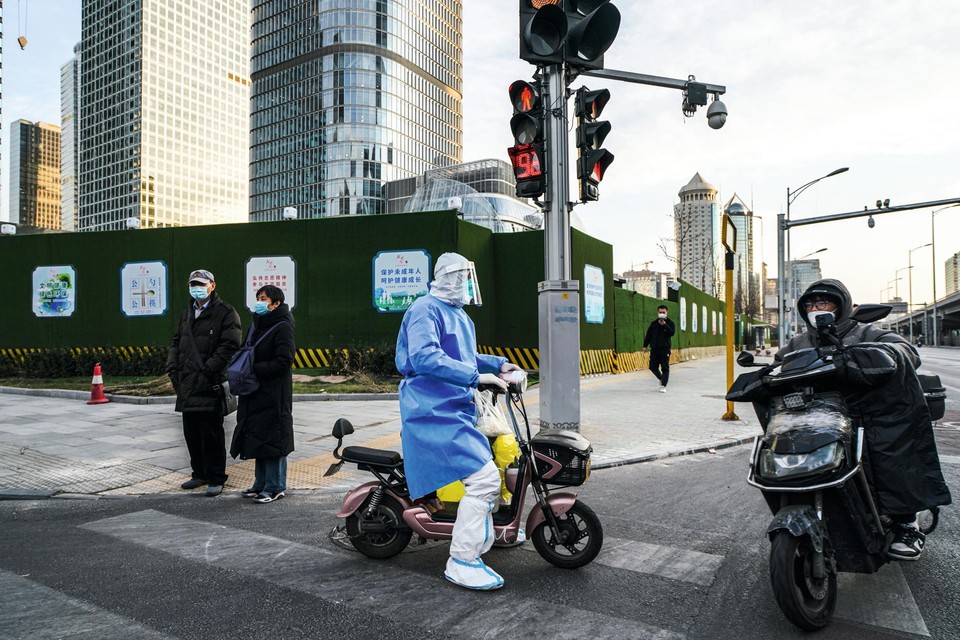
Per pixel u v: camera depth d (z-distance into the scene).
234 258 16.28
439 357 3.32
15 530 4.50
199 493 5.49
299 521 4.70
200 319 5.52
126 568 3.73
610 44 6.66
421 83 115.38
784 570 2.81
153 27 143.00
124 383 13.78
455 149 124.06
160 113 144.12
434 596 3.32
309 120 107.06
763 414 3.61
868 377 3.14
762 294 72.38
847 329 3.75
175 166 147.25
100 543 4.20
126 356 16.80
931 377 4.07
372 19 106.19
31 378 15.59
